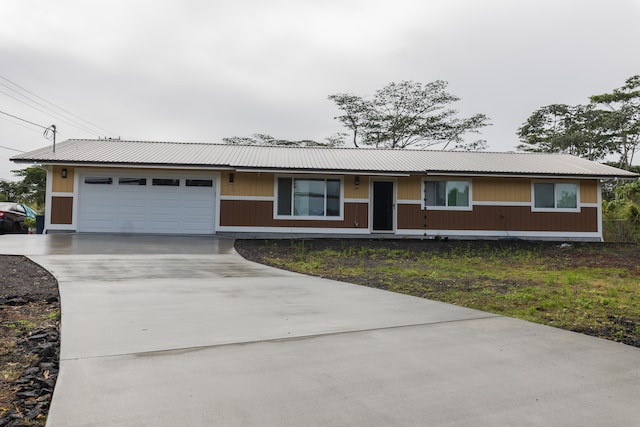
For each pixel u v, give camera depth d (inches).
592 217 699.4
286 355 150.4
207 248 494.3
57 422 101.8
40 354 146.9
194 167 612.7
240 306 219.6
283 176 661.9
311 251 505.4
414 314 211.3
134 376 128.8
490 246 589.3
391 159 723.4
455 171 642.8
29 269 320.8
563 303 247.8
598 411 114.7
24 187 1882.4
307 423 105.5
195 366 138.0
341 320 197.3
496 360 150.0
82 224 631.8
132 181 643.5
